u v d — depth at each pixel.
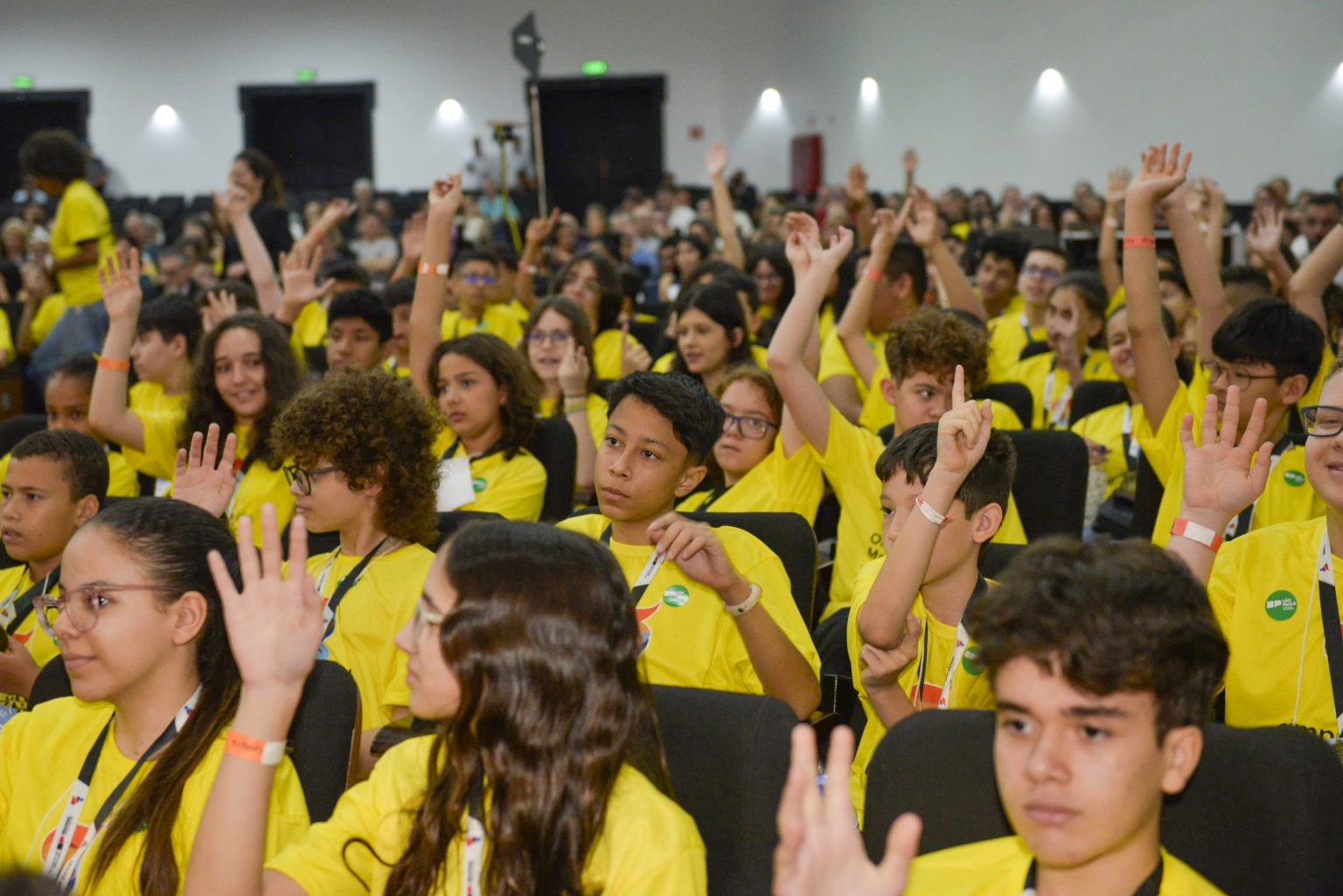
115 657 1.58
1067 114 13.35
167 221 17.72
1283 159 11.49
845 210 10.55
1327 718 2.02
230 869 1.33
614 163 19.72
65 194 6.36
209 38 19.12
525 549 1.35
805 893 1.01
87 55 19.17
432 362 3.42
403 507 2.38
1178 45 12.22
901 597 1.88
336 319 4.39
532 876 1.30
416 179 19.39
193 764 1.55
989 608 1.20
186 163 19.36
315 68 19.19
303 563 1.41
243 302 5.00
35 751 1.70
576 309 4.41
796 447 3.00
